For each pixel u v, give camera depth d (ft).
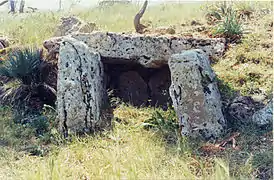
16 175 11.08
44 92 19.24
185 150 11.97
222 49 17.60
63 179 10.58
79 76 15.10
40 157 12.66
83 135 14.51
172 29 20.51
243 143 12.24
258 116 13.25
